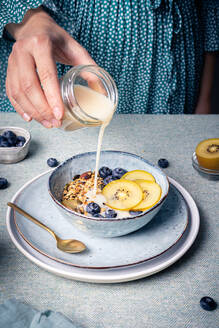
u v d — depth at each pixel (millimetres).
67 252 519
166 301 478
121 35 943
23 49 602
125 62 980
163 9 951
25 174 686
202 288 494
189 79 1095
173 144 792
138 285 497
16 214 566
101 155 652
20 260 523
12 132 728
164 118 895
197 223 569
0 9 737
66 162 617
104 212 575
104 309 467
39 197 616
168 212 590
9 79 617
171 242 537
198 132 837
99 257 515
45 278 501
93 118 547
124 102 1041
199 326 451
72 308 467
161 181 597
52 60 574
